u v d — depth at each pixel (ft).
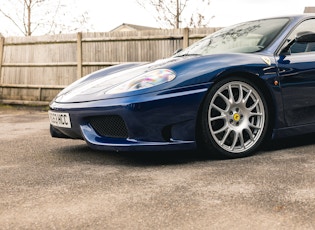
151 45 26.30
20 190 7.48
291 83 10.18
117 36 27.22
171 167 9.01
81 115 9.59
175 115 8.95
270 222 5.55
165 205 6.36
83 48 28.45
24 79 31.07
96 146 9.45
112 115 9.12
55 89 29.86
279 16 11.79
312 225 5.41
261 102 9.93
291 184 7.29
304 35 10.11
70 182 7.96
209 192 6.98
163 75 9.11
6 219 5.97
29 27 45.85
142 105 8.77
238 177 7.89
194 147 9.23
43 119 21.83
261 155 9.96
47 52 29.86
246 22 12.50
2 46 31.81
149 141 8.96
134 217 5.88
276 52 10.28
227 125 9.53
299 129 10.52
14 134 15.72
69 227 5.58
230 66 9.35
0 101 31.99
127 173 8.59
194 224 5.54
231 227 5.41
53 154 11.11
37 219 5.93
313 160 9.25
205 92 9.11
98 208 6.32
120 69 11.47
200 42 12.72
